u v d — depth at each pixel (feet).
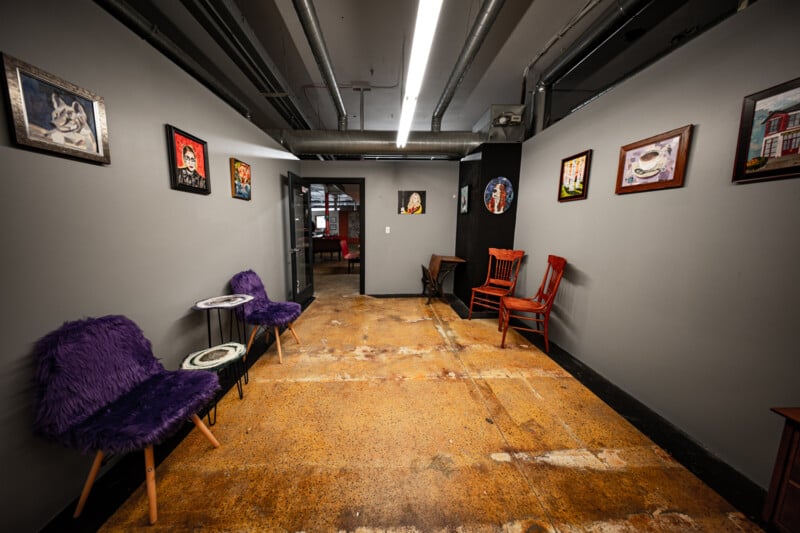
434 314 12.49
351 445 5.04
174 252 5.99
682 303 5.42
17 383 3.34
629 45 8.59
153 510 3.66
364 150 11.98
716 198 4.82
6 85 3.17
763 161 4.16
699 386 5.15
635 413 5.97
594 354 7.70
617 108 6.81
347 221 43.73
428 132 11.88
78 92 3.95
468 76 10.98
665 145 5.61
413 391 6.70
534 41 8.75
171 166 5.82
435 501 4.02
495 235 12.07
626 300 6.68
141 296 5.17
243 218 8.89
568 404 6.25
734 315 4.61
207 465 4.58
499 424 5.60
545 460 4.75
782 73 3.93
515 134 11.43
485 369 7.75
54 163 3.71
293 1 5.66
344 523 3.71
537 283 10.41
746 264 4.45
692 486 4.28
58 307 3.80
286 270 12.57
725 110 4.65
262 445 5.02
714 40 4.77
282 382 7.04
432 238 15.65
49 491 3.67
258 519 3.75
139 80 5.04
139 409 3.78
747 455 4.46
